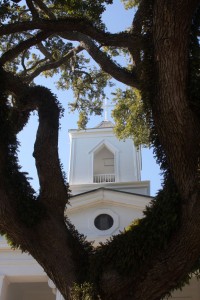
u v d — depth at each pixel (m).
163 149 5.95
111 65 8.91
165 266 5.21
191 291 17.42
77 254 5.89
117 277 5.30
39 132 6.75
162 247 5.28
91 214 18.11
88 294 5.27
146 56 5.99
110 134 25.39
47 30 7.66
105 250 5.58
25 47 7.85
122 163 24.17
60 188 6.33
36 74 11.61
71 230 6.46
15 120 7.77
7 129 6.35
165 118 5.60
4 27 7.50
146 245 5.30
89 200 18.23
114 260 5.42
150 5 6.21
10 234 5.87
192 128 5.59
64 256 5.77
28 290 19.53
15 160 6.25
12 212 5.82
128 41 7.72
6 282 16.39
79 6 9.62
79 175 23.91
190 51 6.20
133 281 5.27
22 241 5.84
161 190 5.89
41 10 10.90
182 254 5.21
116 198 18.17
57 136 6.79
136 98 15.40
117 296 5.25
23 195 5.98
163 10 5.66
